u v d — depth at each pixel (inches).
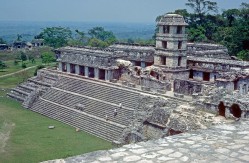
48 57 4084.6
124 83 2064.5
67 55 2539.4
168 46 2080.5
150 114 1553.9
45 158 1252.5
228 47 3287.4
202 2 4060.0
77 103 1941.4
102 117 1721.2
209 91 1519.4
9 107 2177.7
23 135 1555.1
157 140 442.6
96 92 1995.6
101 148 1391.5
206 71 2126.0
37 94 2217.0
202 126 1288.1
